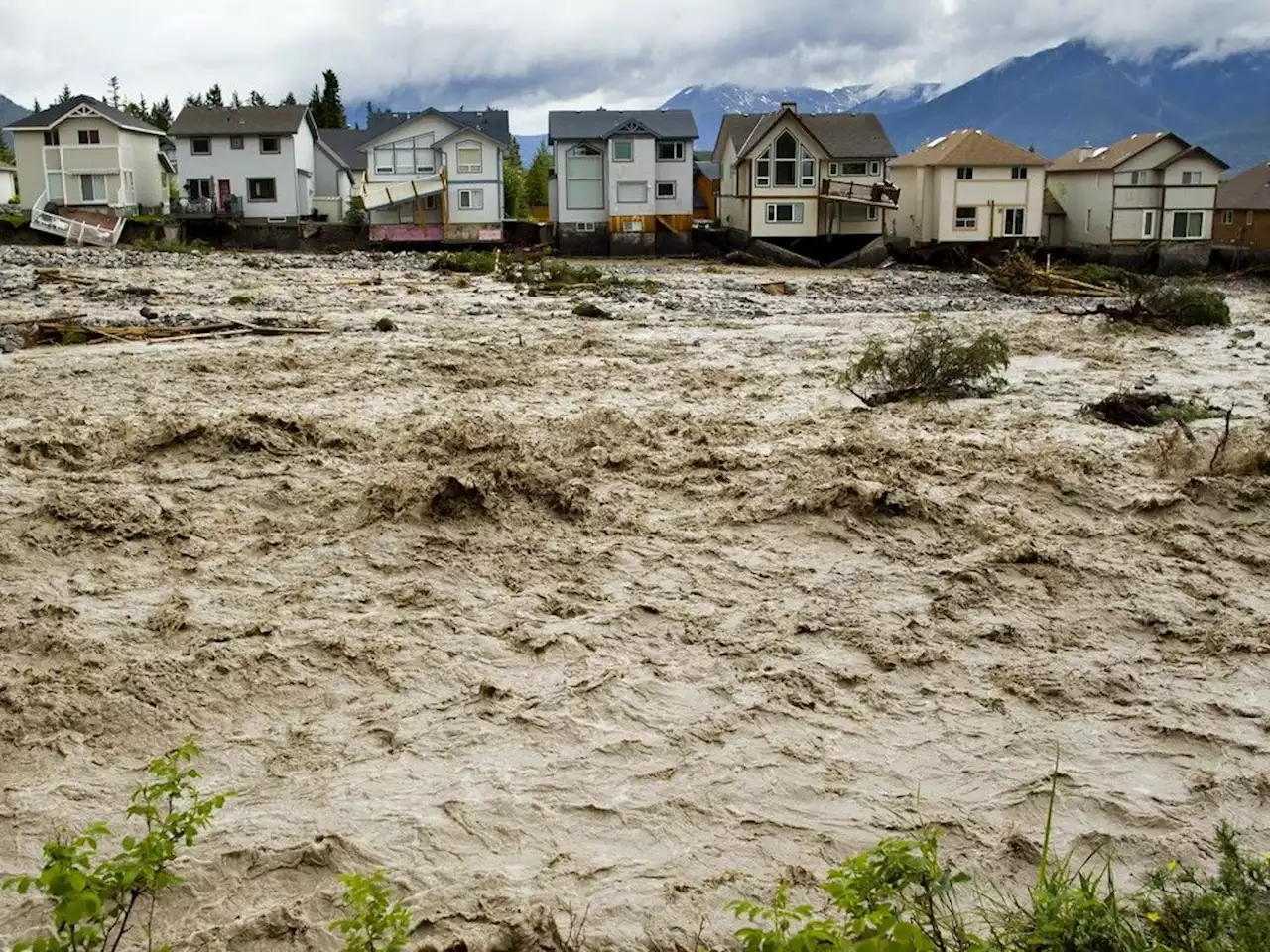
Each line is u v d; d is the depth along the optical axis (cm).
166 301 2681
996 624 780
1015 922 459
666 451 1212
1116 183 5947
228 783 573
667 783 581
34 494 991
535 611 791
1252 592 852
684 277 4306
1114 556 920
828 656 729
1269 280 5412
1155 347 2252
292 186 6031
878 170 6094
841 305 3156
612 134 5859
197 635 732
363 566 862
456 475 972
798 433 1324
